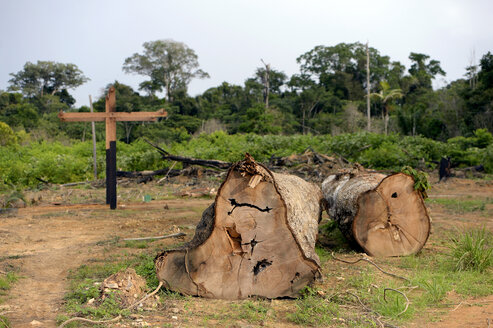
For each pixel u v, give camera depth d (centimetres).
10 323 427
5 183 1975
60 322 426
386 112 5459
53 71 8431
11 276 586
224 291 502
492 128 3803
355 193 711
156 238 834
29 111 5241
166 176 1959
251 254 502
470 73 5600
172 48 7925
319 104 7050
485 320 427
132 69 7994
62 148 2794
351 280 557
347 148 2366
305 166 1941
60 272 631
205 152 2391
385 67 8138
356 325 423
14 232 921
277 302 489
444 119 4278
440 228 915
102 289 495
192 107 6631
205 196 1549
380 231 696
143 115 1249
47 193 1708
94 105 6319
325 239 830
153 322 429
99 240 839
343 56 7994
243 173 496
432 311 461
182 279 509
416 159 2308
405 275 589
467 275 576
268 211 502
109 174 1269
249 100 7081
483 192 1603
